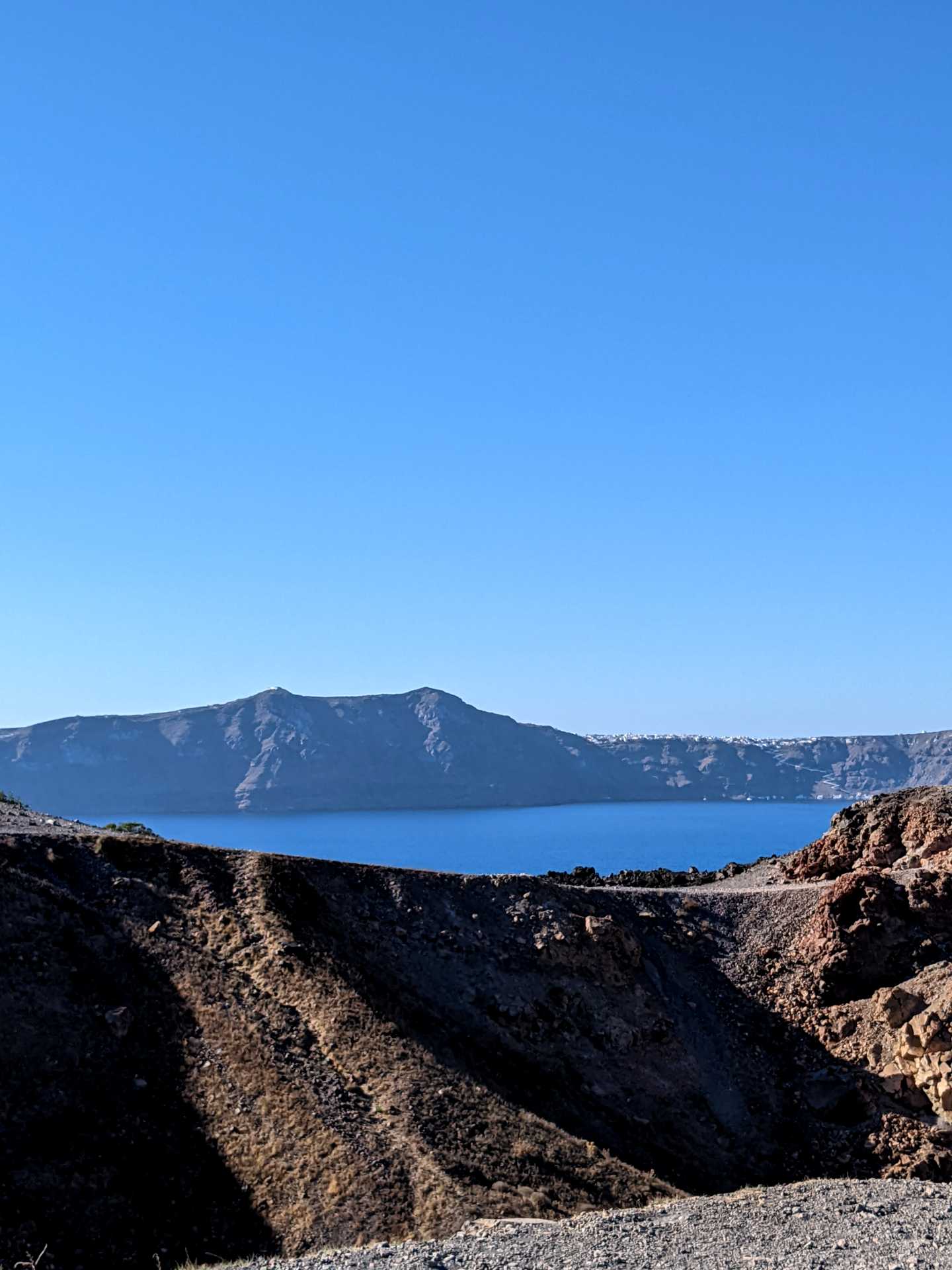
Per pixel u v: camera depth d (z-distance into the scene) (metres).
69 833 63.47
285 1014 48.66
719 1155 57.44
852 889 72.62
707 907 77.00
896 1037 62.84
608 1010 64.25
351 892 65.25
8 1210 34.53
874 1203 34.19
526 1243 28.58
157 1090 42.66
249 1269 27.36
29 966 47.22
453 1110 44.06
